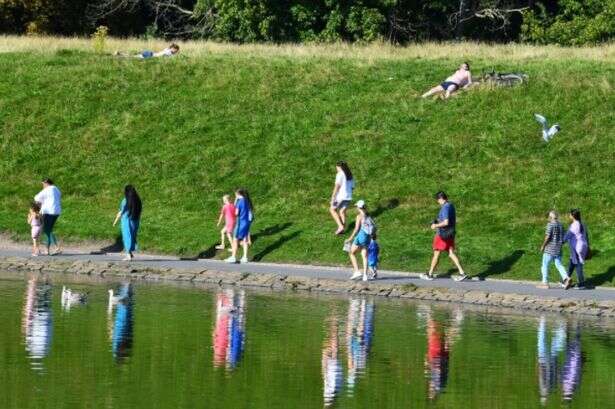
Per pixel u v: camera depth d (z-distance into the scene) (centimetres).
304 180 9981
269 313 6506
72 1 17462
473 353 5531
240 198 8556
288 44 13838
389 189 9688
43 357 5119
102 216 9681
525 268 8156
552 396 4738
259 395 4584
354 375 4991
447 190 9581
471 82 11069
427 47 12962
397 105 10962
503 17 16625
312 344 5625
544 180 9544
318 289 7569
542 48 12900
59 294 6975
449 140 10269
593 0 16112
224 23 15750
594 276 7894
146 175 10375
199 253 8862
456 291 7275
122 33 17900
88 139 11006
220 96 11512
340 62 12150
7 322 5912
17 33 17250
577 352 5619
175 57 12538
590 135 10088
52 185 8806
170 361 5138
